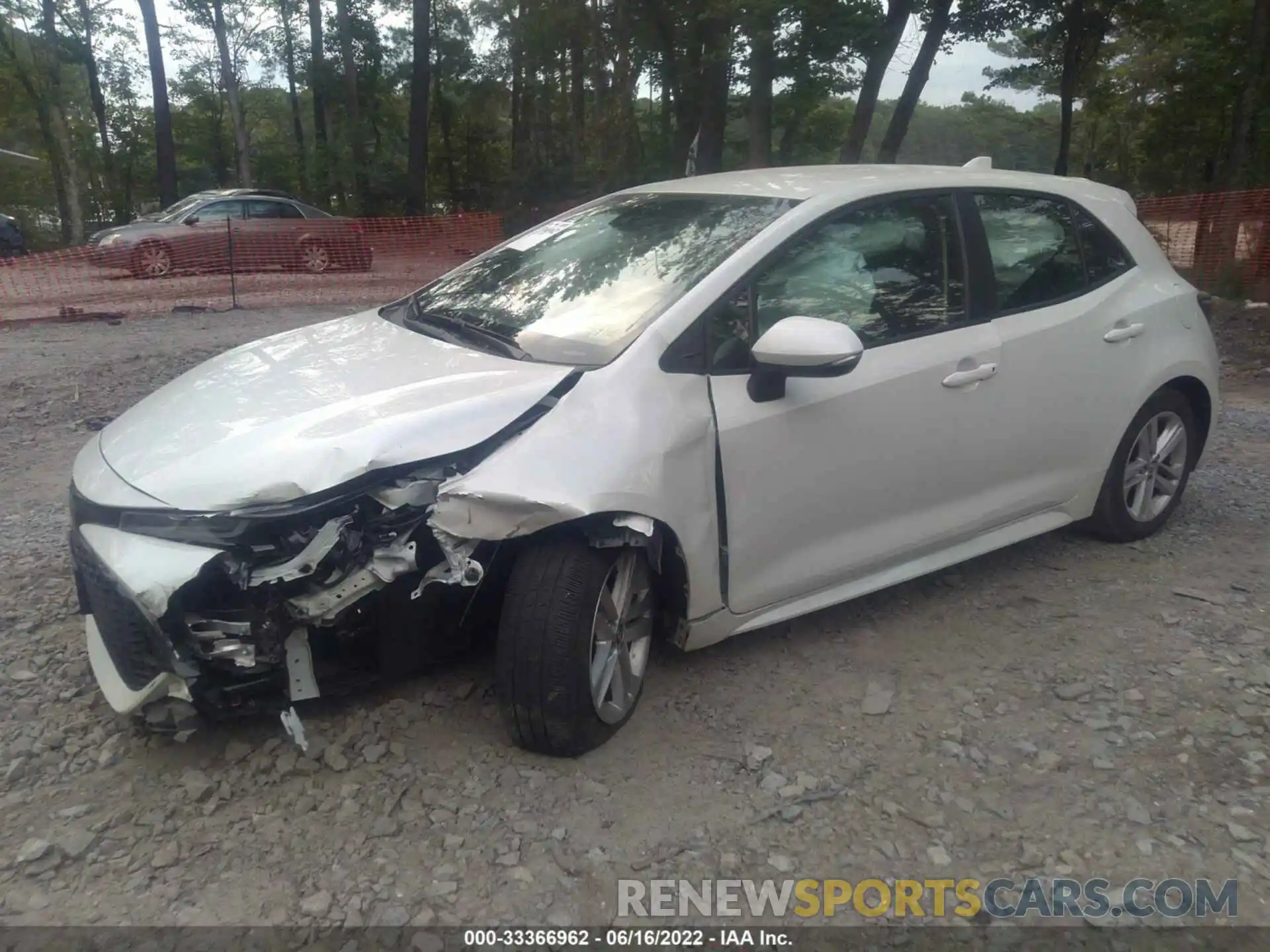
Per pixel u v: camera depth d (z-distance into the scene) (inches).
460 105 1632.6
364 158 1379.2
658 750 130.6
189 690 115.8
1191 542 197.3
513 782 123.3
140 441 128.3
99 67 1585.9
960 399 155.3
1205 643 157.6
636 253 152.5
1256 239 575.5
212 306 564.4
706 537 132.3
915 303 154.6
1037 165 1574.8
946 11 687.7
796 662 152.6
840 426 142.9
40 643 156.3
